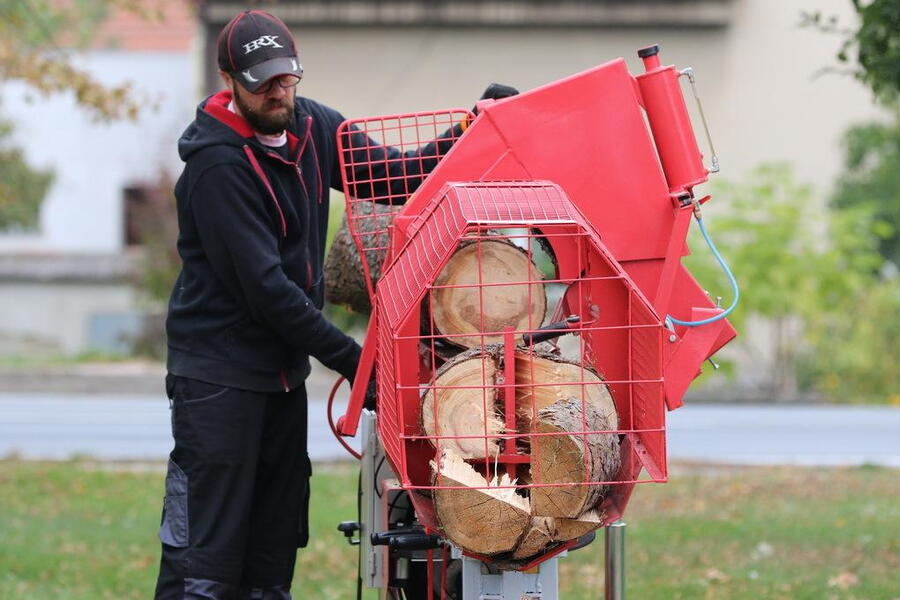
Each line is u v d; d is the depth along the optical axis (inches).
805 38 1537.9
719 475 757.9
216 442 323.3
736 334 312.8
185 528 323.3
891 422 1045.2
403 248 298.5
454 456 270.7
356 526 349.7
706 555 520.4
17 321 2028.8
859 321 1241.4
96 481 713.0
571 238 286.4
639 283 307.3
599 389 275.1
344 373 323.6
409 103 1539.1
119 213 2359.7
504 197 278.7
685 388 310.3
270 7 1507.1
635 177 305.4
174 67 2213.3
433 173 304.8
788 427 1016.2
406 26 1535.4
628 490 275.1
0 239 2319.1
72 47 1384.1
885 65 470.9
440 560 323.3
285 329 317.4
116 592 464.4
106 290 2033.7
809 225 1266.0
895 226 1476.4
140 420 1073.5
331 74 1534.2
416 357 278.4
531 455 265.7
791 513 615.8
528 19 1521.9
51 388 1338.6
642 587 461.4
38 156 2341.3
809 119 1545.3
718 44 1539.1
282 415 338.6
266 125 316.2
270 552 344.2
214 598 321.7
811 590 449.7
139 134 2313.0
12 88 2308.1
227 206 316.5
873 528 573.9
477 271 293.0
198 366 325.4
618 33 1536.7
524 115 304.2
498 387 270.5
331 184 358.6
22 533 568.4
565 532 268.7
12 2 837.2
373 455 323.3
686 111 309.0
